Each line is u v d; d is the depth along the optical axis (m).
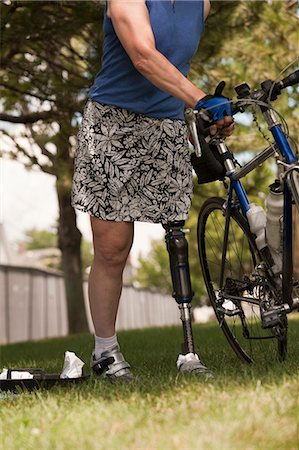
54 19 9.62
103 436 2.89
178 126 4.63
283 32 10.89
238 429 2.77
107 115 4.54
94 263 4.74
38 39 9.86
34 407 3.58
